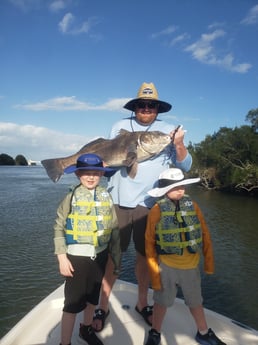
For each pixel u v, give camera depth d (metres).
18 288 5.40
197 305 1.82
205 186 25.98
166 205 1.89
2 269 6.14
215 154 24.94
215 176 25.03
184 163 2.09
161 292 1.82
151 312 2.01
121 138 2.20
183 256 1.83
